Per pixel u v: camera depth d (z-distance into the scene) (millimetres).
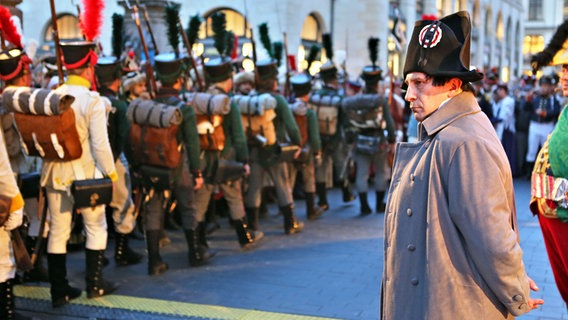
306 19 23844
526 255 6012
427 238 2275
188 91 6777
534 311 4480
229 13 22734
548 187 3246
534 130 11281
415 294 2324
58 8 23391
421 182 2320
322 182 8250
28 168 5676
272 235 6973
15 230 4016
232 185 6176
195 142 5289
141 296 4906
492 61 39438
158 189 5230
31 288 5117
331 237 6844
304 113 7152
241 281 5281
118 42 5711
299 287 5113
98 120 4402
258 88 6684
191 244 5707
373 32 24375
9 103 4355
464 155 2205
